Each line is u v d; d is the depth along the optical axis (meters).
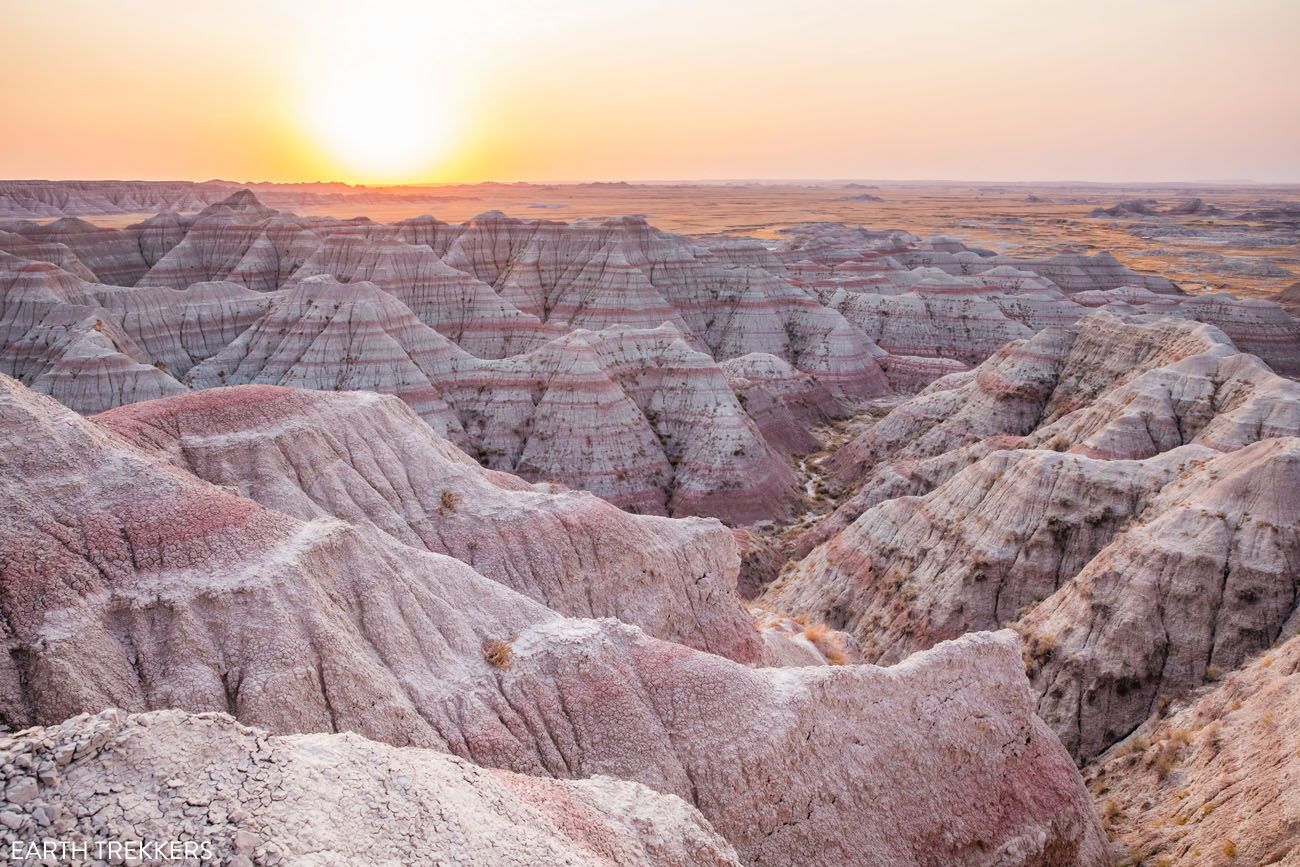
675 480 79.12
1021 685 31.41
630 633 28.28
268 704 21.83
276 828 12.97
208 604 23.52
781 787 24.97
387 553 28.53
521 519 39.03
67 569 23.19
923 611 48.00
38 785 12.38
